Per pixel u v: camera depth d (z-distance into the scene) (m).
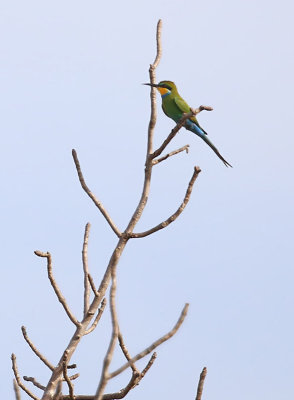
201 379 7.36
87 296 10.11
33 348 9.75
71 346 9.74
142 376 9.33
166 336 6.02
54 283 9.78
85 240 10.30
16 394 6.84
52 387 9.68
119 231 10.34
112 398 9.48
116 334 5.86
